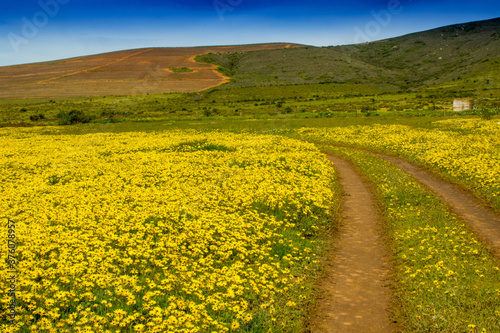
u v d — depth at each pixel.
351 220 13.11
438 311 7.04
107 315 6.70
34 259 9.14
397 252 10.12
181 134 41.38
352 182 18.84
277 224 11.98
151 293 7.21
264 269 8.56
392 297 7.88
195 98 102.50
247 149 29.02
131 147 31.27
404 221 12.32
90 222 11.59
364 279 8.76
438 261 8.91
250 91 113.88
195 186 17.33
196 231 10.91
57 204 14.84
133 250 9.32
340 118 55.59
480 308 7.05
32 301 7.02
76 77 144.62
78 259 8.98
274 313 7.15
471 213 13.23
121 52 197.38
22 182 19.33
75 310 7.12
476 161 19.73
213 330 6.57
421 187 16.81
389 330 6.77
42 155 28.17
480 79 103.75
